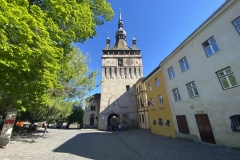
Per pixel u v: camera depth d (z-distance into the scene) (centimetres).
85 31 870
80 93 1688
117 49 4222
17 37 481
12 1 469
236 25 880
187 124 1309
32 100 845
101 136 1972
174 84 1513
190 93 1296
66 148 1068
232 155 742
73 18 775
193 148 966
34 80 644
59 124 4866
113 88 3625
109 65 3881
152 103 2039
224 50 948
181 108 1400
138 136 1848
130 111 3400
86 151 976
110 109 3397
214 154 786
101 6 1177
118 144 1288
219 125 987
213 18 1015
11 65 482
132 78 3794
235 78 882
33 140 1420
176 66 1480
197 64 1192
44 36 557
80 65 1639
